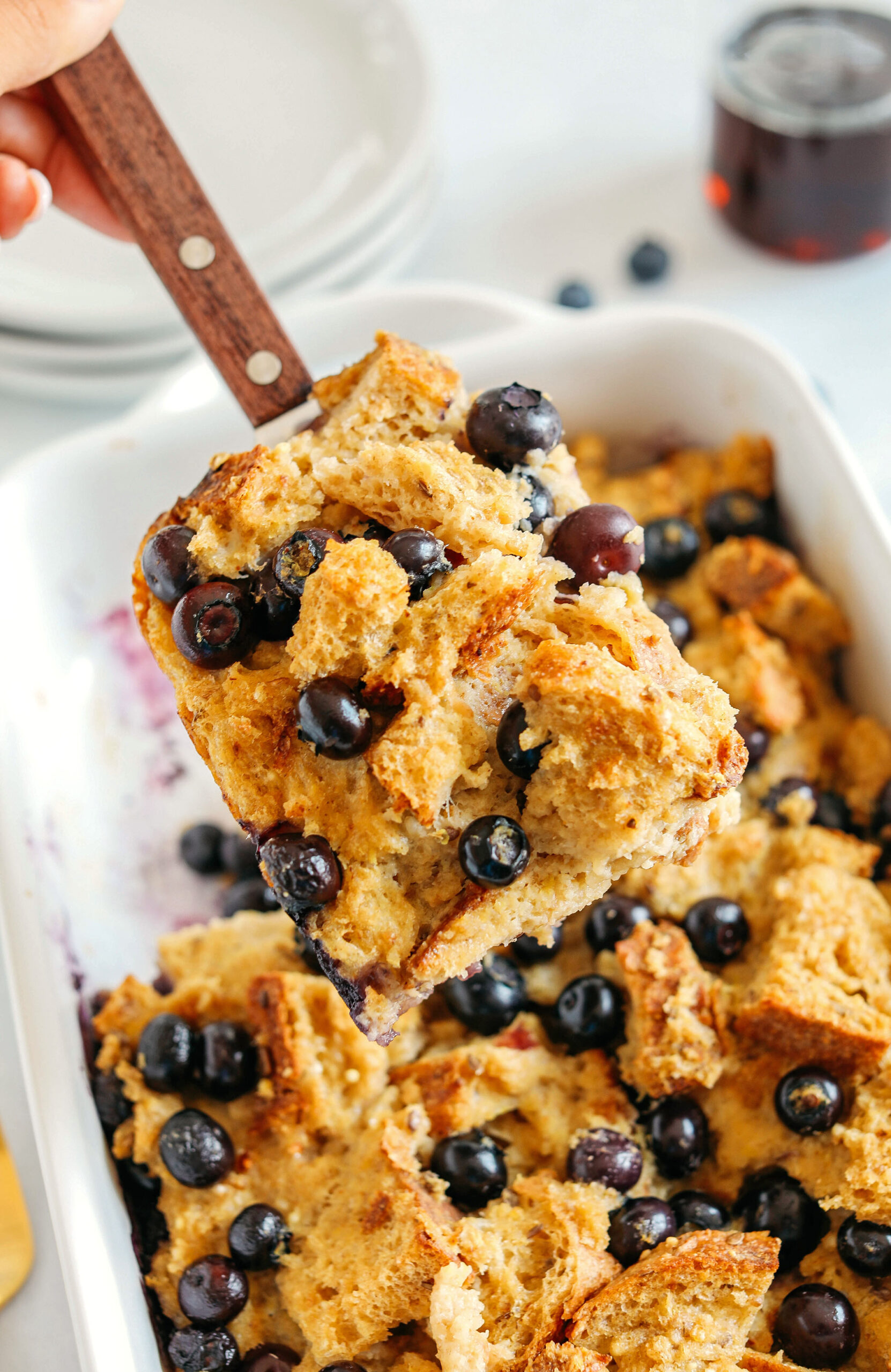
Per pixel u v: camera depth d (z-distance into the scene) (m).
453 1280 0.44
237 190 0.67
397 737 0.42
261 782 0.43
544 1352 0.43
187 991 0.49
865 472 0.63
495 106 0.75
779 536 0.55
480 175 0.72
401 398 0.45
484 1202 0.46
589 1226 0.45
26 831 0.49
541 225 0.70
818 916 0.49
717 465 0.56
